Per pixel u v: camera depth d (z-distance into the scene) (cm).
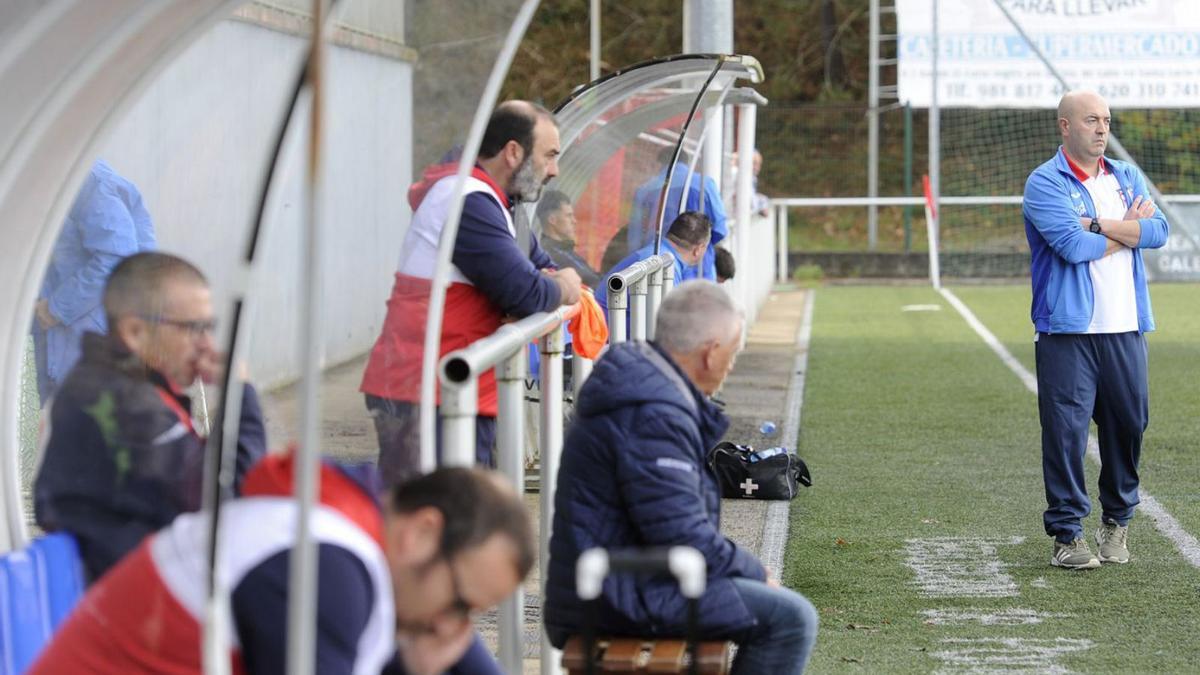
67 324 1006
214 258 912
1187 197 5912
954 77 6475
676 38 8512
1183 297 5400
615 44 8494
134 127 955
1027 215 1625
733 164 3616
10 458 910
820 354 3778
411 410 947
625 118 2219
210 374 860
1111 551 1694
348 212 952
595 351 1370
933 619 1473
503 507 672
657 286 1778
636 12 8525
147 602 659
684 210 2494
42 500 854
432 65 905
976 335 4206
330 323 971
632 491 989
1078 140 1606
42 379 1026
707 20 3088
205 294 870
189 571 659
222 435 767
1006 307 5081
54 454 852
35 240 867
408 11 901
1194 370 3409
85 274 997
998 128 7562
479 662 828
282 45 912
